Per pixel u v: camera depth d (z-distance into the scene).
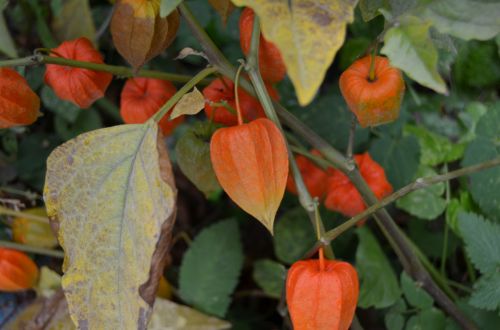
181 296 0.77
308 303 0.56
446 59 0.75
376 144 0.77
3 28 0.63
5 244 0.74
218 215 0.90
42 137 0.84
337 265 0.57
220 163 0.56
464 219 0.69
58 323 0.72
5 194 0.82
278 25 0.50
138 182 0.56
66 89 0.65
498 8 0.55
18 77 0.63
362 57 0.61
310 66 0.49
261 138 0.55
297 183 0.60
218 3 0.62
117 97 0.89
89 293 0.57
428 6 0.56
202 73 0.61
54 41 0.83
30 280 0.75
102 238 0.57
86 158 0.57
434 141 0.78
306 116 0.80
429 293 0.71
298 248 0.79
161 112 0.57
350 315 0.57
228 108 0.60
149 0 0.60
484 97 0.83
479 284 0.67
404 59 0.53
